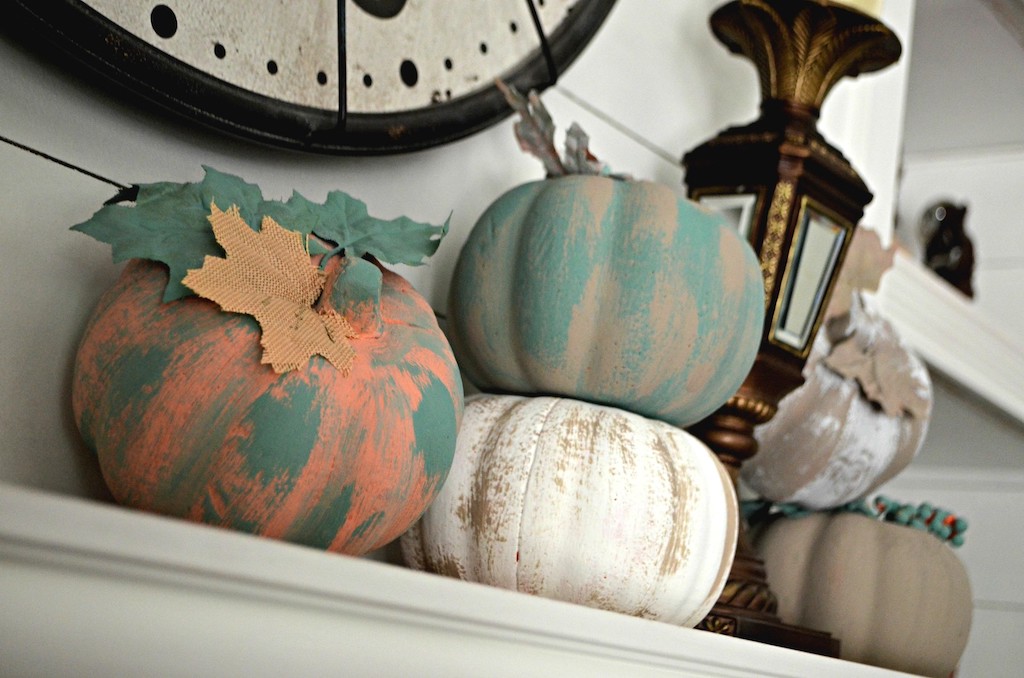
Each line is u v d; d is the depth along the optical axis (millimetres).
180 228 530
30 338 603
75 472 618
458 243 903
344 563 419
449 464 587
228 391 498
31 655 353
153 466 503
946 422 2482
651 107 1152
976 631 2631
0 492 334
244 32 694
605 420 702
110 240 514
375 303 556
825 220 970
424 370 573
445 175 897
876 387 1064
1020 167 3184
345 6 762
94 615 362
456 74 854
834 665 780
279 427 501
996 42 2756
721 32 1062
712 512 704
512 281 739
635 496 669
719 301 735
